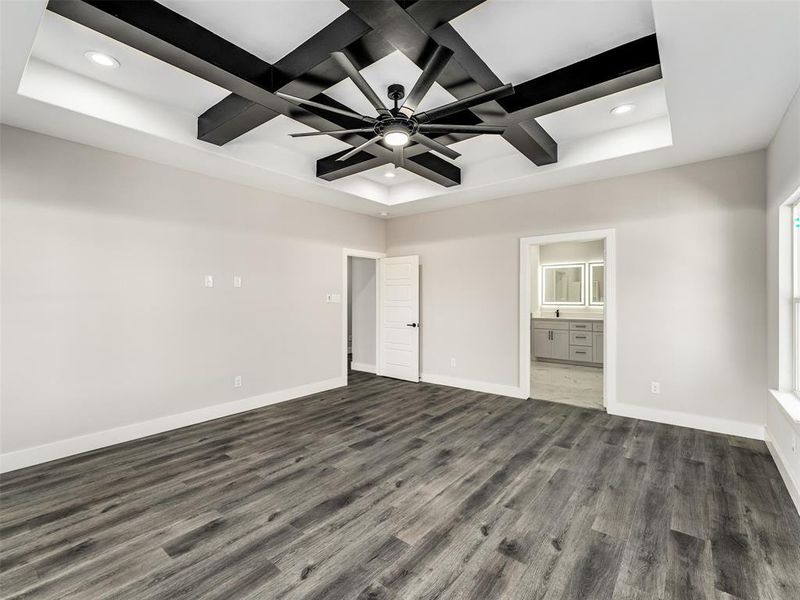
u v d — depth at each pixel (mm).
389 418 3986
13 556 1862
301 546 1945
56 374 3012
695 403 3631
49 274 2986
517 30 2225
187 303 3803
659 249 3801
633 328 3947
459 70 2293
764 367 3311
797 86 2281
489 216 5031
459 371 5332
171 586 1674
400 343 5898
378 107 2305
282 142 3822
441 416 4047
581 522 2146
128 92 2896
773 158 2996
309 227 5012
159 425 3584
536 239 4609
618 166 3725
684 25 1778
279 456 3039
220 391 4062
